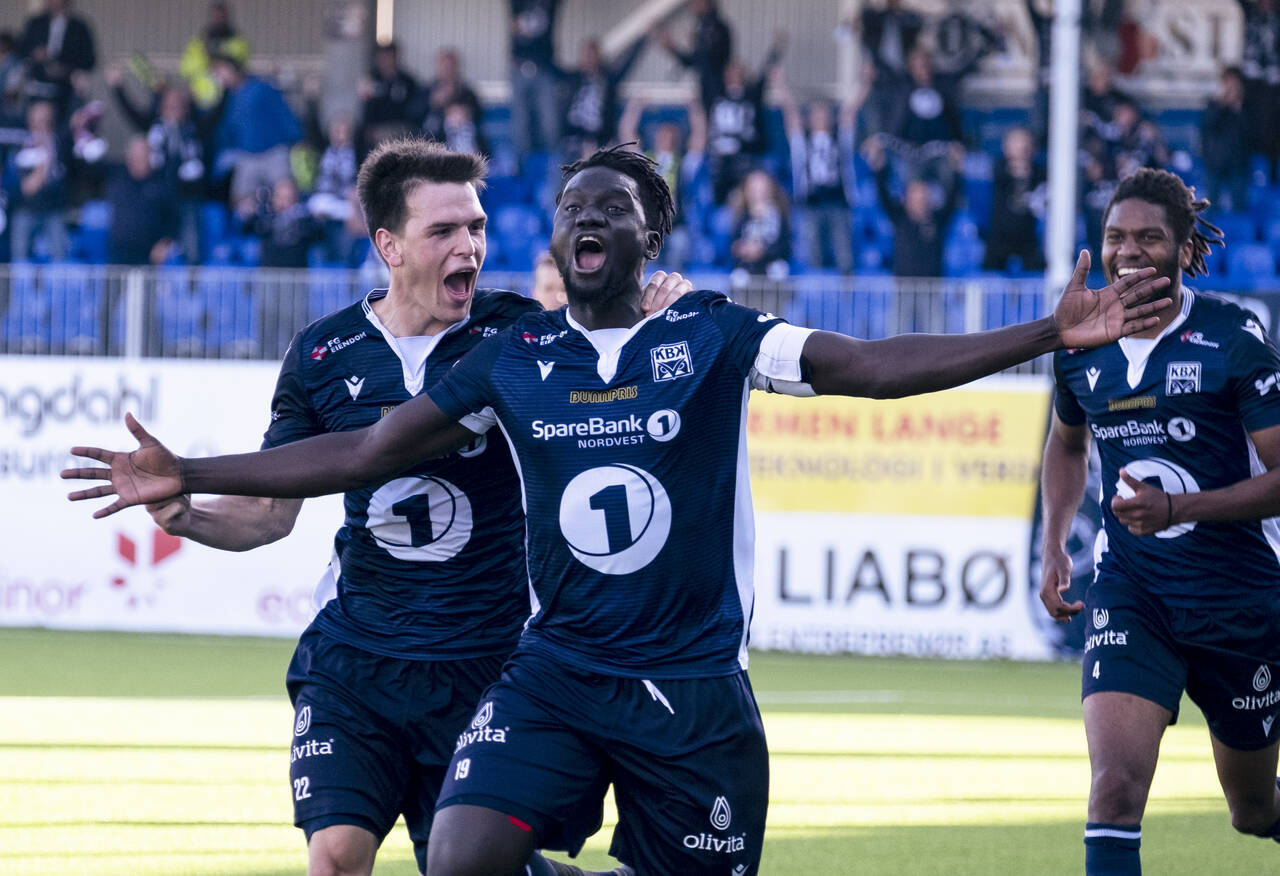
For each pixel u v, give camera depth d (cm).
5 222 2222
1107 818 540
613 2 2489
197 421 1856
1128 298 428
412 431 468
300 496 475
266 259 2134
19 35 2277
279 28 2509
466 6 2500
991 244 2117
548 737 456
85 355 1889
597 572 459
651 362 458
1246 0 2197
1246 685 603
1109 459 627
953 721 1293
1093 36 2292
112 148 2500
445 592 521
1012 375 1764
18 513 1888
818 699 1421
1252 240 2156
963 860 768
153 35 2547
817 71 2442
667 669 457
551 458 460
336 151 2200
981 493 1769
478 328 539
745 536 467
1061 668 1703
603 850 812
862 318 1789
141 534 1877
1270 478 540
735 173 2167
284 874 705
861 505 1791
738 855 463
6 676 1477
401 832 855
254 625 1861
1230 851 803
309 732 509
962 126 2230
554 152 2256
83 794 902
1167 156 2172
